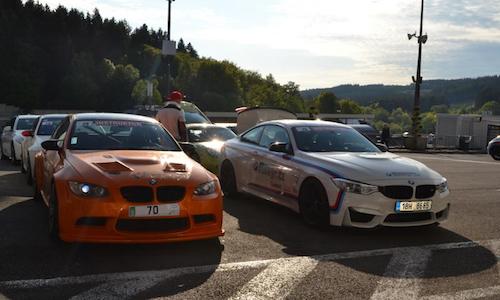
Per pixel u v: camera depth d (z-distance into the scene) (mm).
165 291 4137
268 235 6176
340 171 6312
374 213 6020
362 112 187500
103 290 4105
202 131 11570
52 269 4578
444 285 4523
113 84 118562
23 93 106562
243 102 133375
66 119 7238
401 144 34875
